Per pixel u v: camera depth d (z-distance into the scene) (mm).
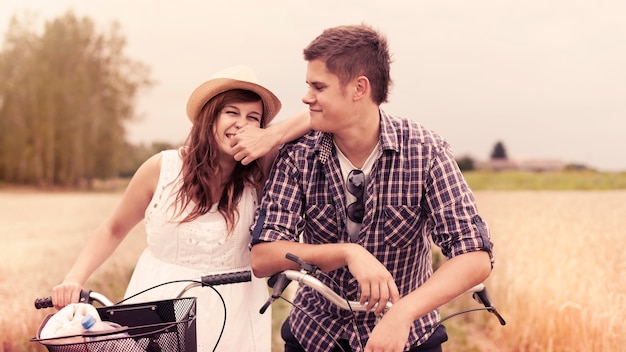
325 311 2342
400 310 1825
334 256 1974
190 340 1812
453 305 6820
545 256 6480
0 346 5137
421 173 2139
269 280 2125
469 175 31172
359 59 2023
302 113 2363
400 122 2205
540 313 5441
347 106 2043
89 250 2537
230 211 2459
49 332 1750
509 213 10227
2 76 52844
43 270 8945
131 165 54219
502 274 6367
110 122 53562
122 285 7688
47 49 53531
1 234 14477
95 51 54375
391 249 2225
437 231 2107
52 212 23203
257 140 2248
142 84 53875
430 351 2307
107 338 1684
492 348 5590
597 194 13734
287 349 2512
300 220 2211
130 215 2615
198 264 2490
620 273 5727
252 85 2393
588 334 5023
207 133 2414
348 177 2176
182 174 2504
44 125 53188
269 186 2236
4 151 53188
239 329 2469
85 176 53469
